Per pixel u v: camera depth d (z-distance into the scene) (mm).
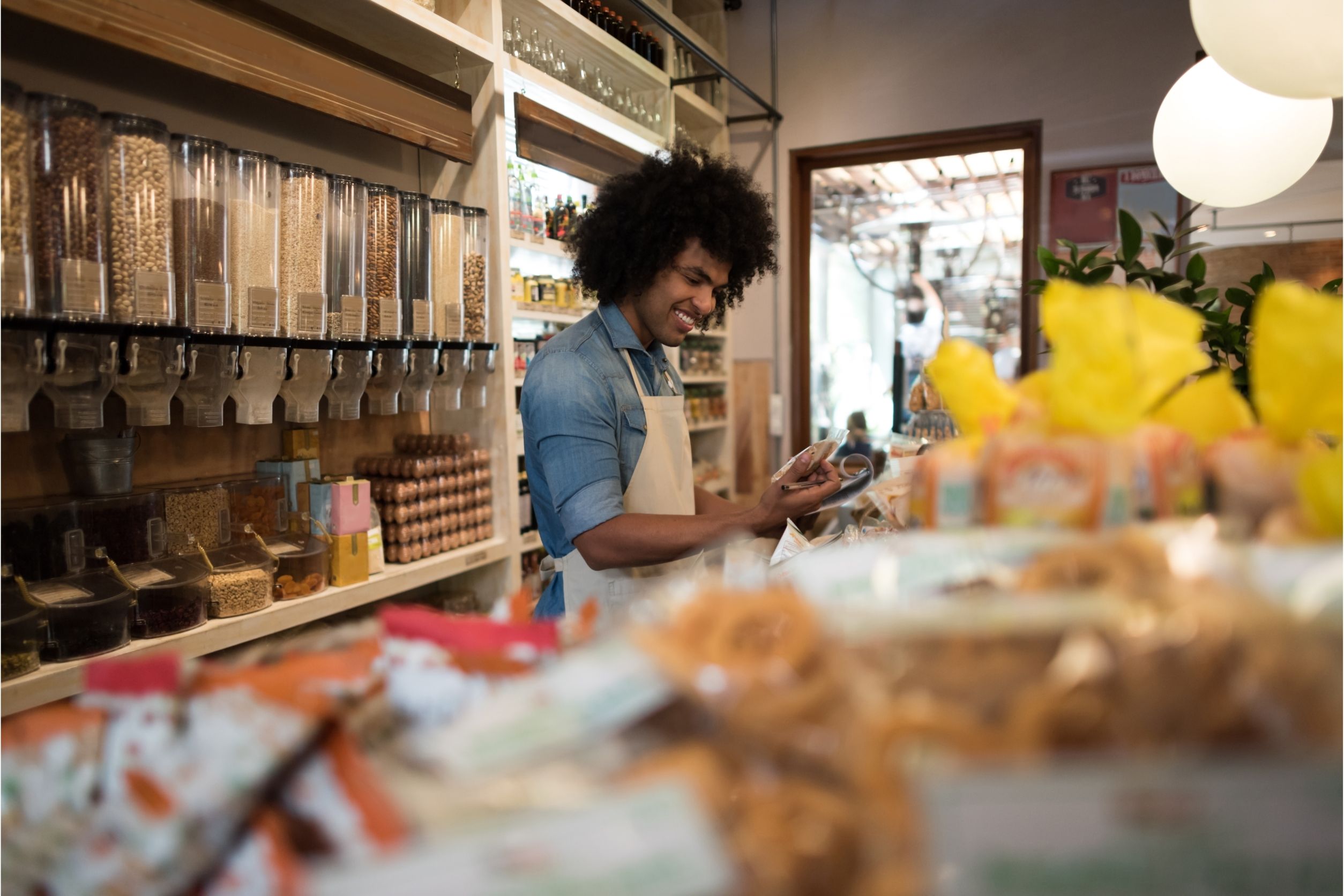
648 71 3559
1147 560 339
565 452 1520
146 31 1590
